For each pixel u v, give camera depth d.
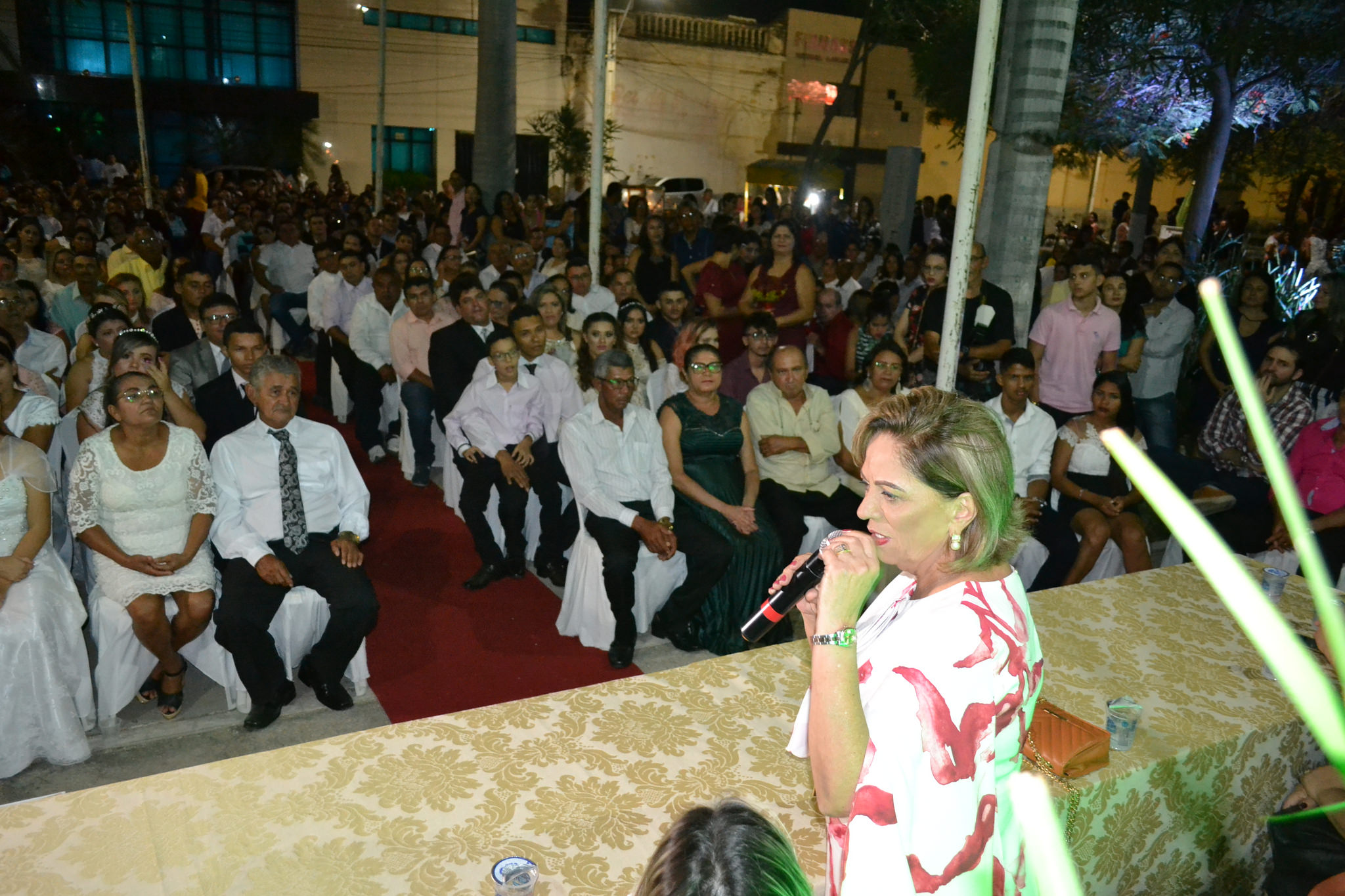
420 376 6.11
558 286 6.68
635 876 1.65
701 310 6.70
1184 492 4.70
